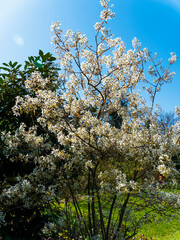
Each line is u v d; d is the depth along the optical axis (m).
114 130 2.71
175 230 4.96
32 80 2.80
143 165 2.87
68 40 3.01
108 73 3.20
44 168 2.95
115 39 3.06
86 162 2.58
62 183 2.98
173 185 2.70
